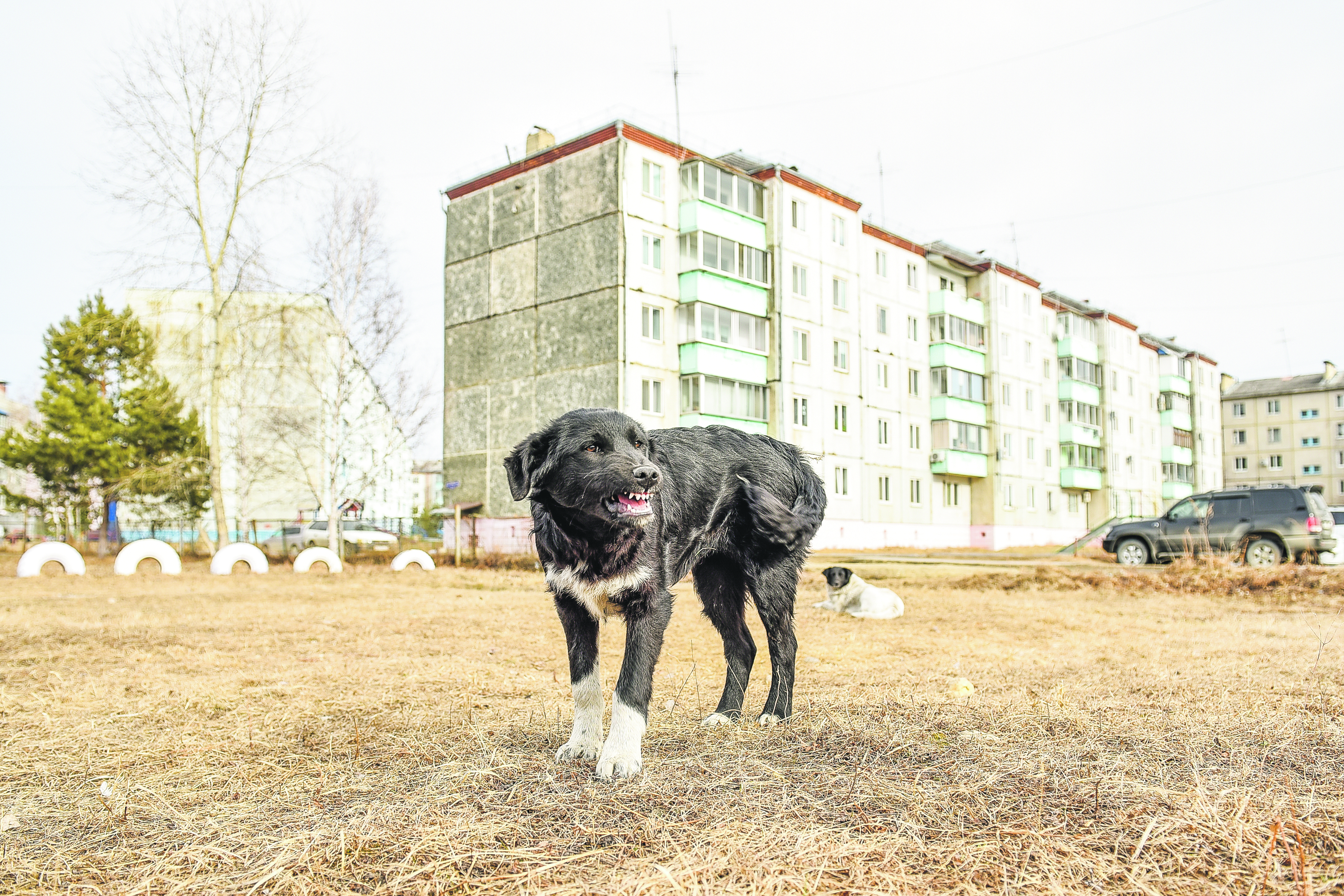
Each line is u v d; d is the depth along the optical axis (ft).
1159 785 10.43
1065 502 164.55
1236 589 42.78
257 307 87.20
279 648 24.20
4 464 114.52
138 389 114.01
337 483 93.04
